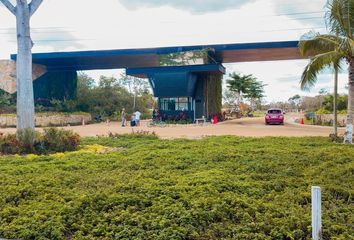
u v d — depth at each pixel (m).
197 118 36.06
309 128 27.83
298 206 5.64
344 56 14.76
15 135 12.93
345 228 4.79
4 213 5.47
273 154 10.34
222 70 34.88
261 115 62.00
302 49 16.25
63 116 36.78
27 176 7.77
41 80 41.53
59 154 11.27
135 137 17.50
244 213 5.21
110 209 5.54
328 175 7.57
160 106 36.72
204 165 8.85
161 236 4.60
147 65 42.84
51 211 5.45
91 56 34.78
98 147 13.68
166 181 6.95
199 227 4.88
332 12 14.84
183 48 32.94
